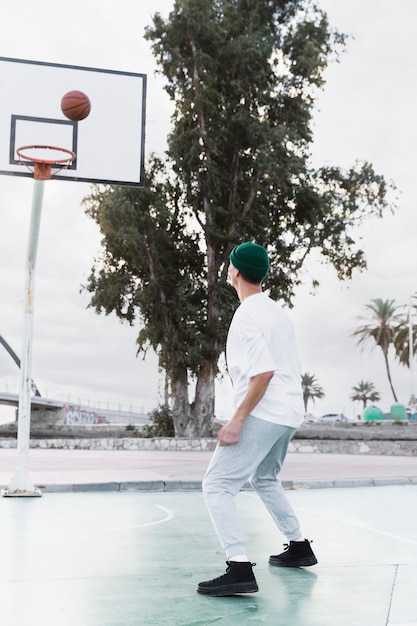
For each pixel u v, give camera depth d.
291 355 4.26
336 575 4.46
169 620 3.42
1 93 10.45
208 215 29.17
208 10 27.69
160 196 28.72
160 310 28.70
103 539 5.88
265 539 5.89
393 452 25.09
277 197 30.42
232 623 3.37
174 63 28.12
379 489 10.96
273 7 30.58
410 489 10.96
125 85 10.99
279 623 3.37
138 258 28.50
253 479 4.69
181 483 10.48
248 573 3.93
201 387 29.44
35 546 5.50
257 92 28.67
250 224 28.88
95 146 10.68
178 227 30.02
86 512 7.72
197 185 29.17
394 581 4.30
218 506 4.01
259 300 4.20
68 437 41.56
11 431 43.56
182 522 6.99
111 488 10.18
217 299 29.00
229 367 4.20
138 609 3.63
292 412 4.12
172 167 29.45
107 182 10.65
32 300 9.18
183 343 28.66
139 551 5.34
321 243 30.56
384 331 79.69
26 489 9.14
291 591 4.04
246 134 28.39
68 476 11.59
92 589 4.09
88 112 9.55
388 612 3.57
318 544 5.70
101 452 23.70
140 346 29.59
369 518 7.40
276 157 27.56
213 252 29.23
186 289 28.22
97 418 64.25
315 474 12.90
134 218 27.52
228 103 28.95
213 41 27.83
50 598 3.86
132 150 10.85
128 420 66.44
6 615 3.50
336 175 30.73
